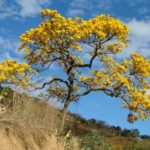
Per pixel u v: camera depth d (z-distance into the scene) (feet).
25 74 77.30
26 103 36.76
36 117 37.78
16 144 32.78
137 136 120.98
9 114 34.12
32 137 34.60
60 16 84.64
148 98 87.30
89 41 85.61
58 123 44.32
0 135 32.07
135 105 84.12
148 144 105.09
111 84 85.61
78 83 84.99
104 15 87.15
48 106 40.83
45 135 36.35
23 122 33.83
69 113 94.73
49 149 36.68
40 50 88.53
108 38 86.58
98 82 85.66
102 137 70.90
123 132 121.08
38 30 85.05
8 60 78.64
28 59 88.28
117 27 84.64
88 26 83.92
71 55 87.66
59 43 86.33
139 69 86.63
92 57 86.17
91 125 115.24
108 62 87.97
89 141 67.46
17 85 37.91
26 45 87.15
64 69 87.40
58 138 40.40
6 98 39.27
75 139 45.62
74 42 85.97
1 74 74.43
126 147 96.63
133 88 86.07
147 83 87.92
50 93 83.15
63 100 83.41
